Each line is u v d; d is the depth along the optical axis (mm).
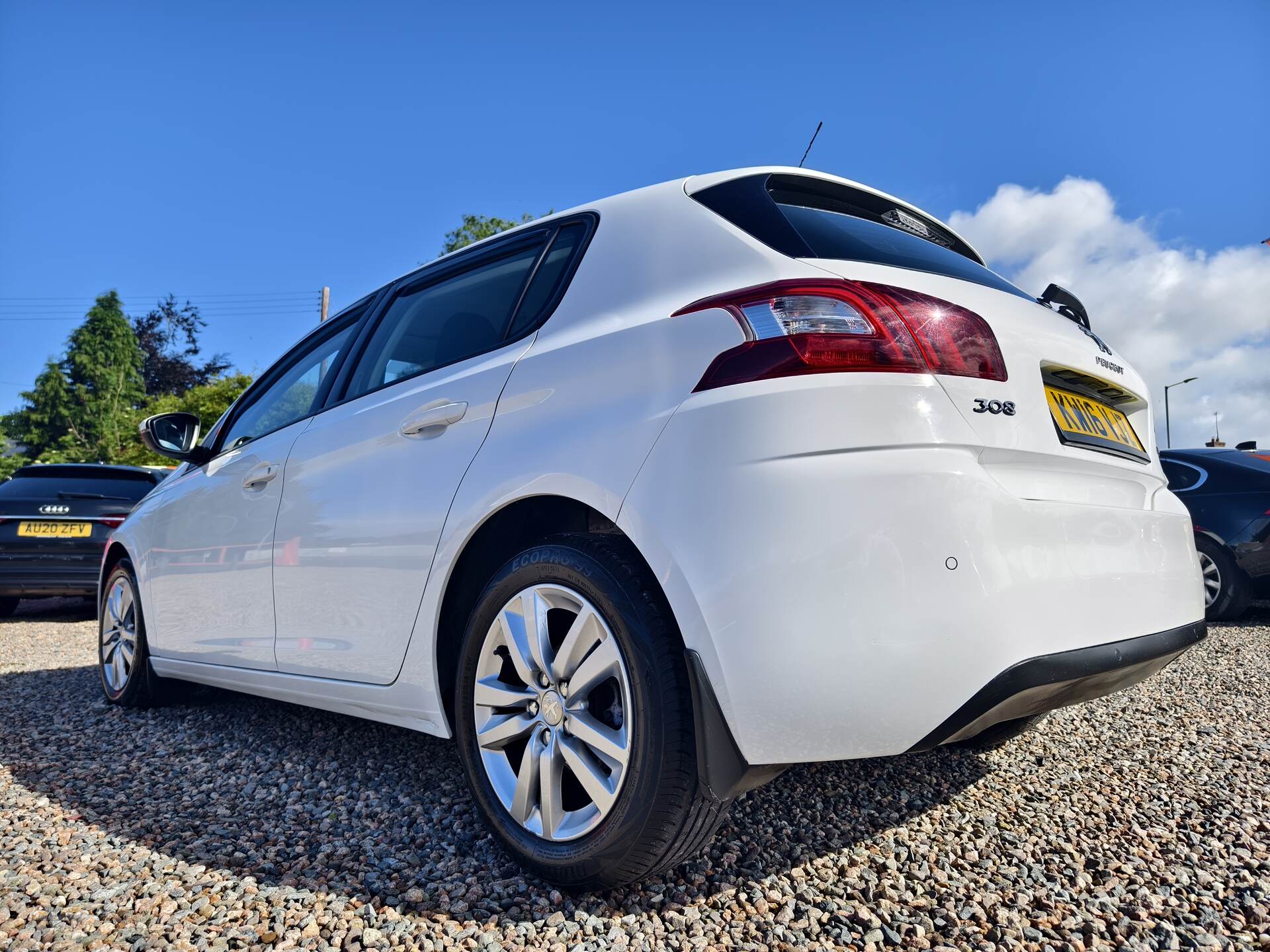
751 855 1934
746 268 1742
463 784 2445
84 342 49406
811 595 1452
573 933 1602
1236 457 5973
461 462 2031
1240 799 2346
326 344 3057
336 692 2393
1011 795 2367
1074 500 1760
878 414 1495
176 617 3273
